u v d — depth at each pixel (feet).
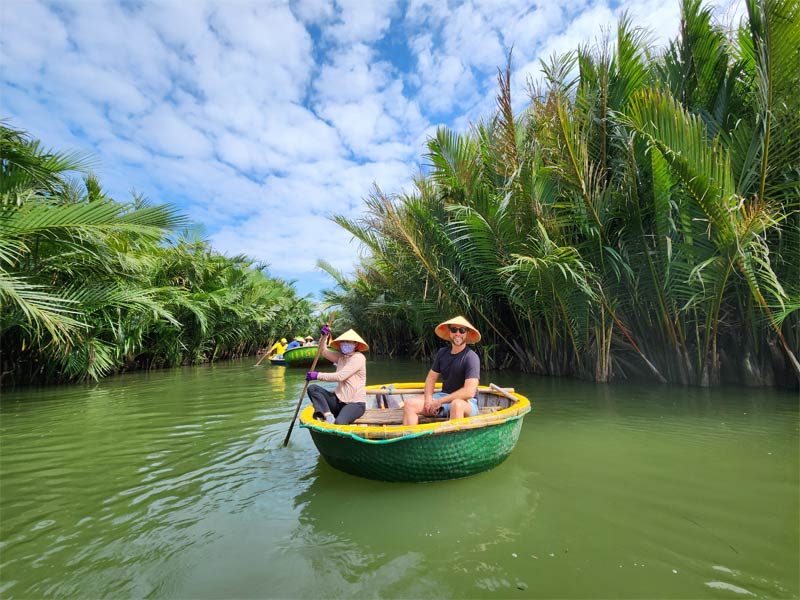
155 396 25.70
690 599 6.52
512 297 29.53
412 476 11.05
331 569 7.46
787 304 20.31
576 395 23.29
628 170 23.44
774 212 20.03
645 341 27.20
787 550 7.84
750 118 23.32
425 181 33.58
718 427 15.93
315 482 11.42
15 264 23.89
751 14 22.08
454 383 13.48
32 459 13.57
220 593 6.85
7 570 7.52
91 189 32.94
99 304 28.94
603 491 10.59
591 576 7.15
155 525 9.11
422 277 33.27
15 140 21.17
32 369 30.48
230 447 14.70
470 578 7.14
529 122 27.84
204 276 49.88
